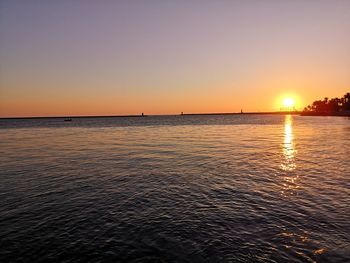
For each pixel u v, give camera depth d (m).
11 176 17.44
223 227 9.58
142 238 8.93
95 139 44.50
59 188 14.60
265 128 74.06
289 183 14.98
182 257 7.79
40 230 9.61
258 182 15.30
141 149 30.28
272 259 7.59
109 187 14.70
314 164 20.25
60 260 7.80
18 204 12.16
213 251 8.05
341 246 8.17
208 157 24.03
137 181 15.88
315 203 11.72
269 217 10.32
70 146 34.22
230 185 14.77
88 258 7.86
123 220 10.35
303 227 9.43
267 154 25.47
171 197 12.91
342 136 44.34
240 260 7.57
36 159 24.05
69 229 9.66
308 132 55.28
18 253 8.16
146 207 11.65
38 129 83.56
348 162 20.83
